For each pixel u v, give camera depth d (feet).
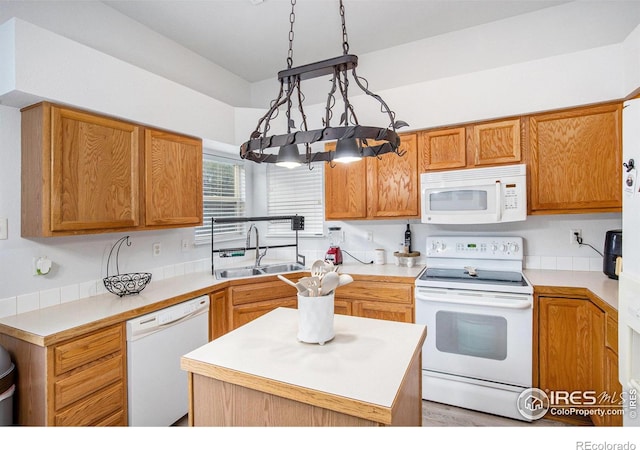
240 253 10.61
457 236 9.16
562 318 6.75
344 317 5.38
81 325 5.32
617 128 6.95
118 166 6.77
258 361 3.79
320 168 11.29
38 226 5.77
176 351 6.92
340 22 8.63
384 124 8.96
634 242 3.83
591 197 7.20
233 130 9.62
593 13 7.90
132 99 6.91
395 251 10.16
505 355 7.10
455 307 7.50
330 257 10.27
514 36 8.62
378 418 2.88
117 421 5.86
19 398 5.27
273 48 9.83
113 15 7.84
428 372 7.80
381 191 9.25
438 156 8.59
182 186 8.17
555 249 8.46
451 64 9.27
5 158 5.87
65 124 5.92
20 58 5.25
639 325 3.67
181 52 9.57
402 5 8.01
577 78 7.15
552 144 7.49
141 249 8.25
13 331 5.19
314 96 11.12
